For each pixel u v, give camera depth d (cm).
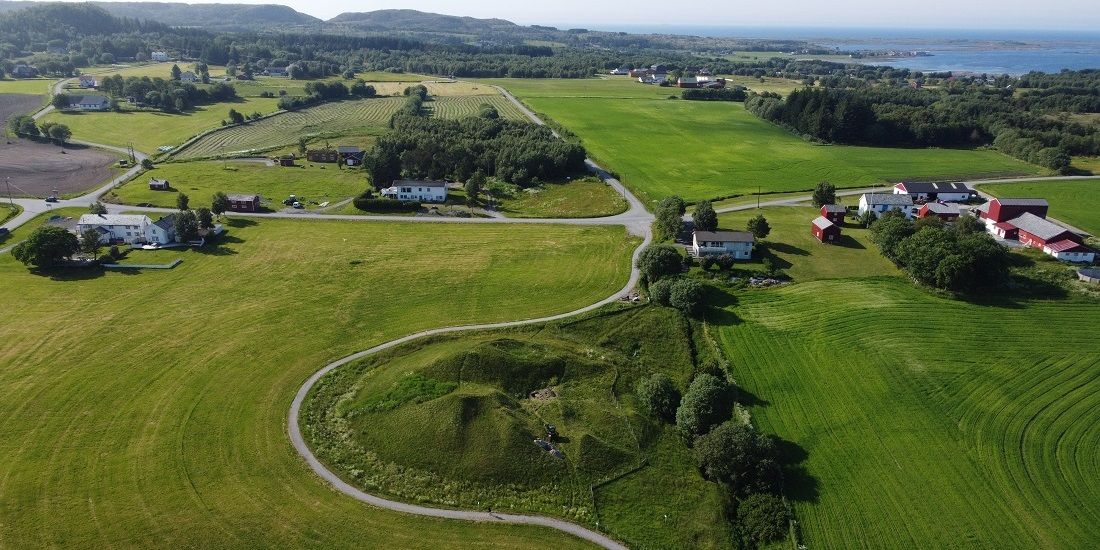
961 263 9656
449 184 16975
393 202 14588
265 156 19638
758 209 14388
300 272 11181
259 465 6556
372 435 7000
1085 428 6969
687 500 6306
